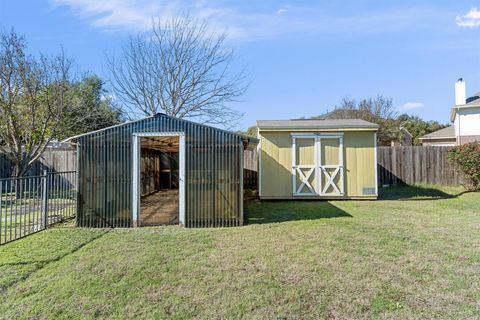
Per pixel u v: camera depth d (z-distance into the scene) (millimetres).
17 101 11859
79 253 5102
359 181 10953
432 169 13516
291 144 11102
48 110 12227
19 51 11883
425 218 7730
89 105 17844
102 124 18625
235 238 6020
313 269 4375
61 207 8242
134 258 4855
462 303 3412
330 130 10938
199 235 6277
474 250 5152
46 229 6871
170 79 19172
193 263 4637
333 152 11031
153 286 3865
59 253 5094
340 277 4102
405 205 9719
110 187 7141
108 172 7160
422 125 35656
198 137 7195
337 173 10977
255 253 5074
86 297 3588
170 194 14297
